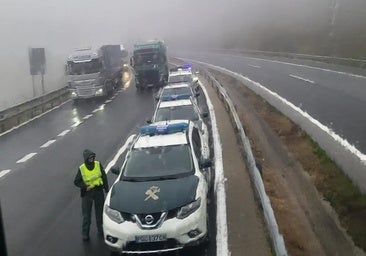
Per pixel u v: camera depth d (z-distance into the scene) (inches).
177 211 271.7
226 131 620.4
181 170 315.9
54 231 333.7
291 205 386.0
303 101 786.8
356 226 318.7
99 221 319.0
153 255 274.8
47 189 445.1
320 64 1508.4
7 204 405.7
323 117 627.2
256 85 1002.7
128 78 1868.8
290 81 1118.4
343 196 370.0
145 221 268.5
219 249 275.3
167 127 372.5
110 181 445.4
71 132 749.9
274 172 479.2
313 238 325.1
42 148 644.7
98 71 1157.7
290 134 618.8
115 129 740.0
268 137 625.6
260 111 825.5
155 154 336.2
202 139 419.5
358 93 820.6
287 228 331.0
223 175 418.3
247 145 419.5
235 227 304.3
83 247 302.2
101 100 1181.7
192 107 559.8
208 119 740.7
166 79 1405.0
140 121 794.2
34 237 325.1
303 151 523.2
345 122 580.7
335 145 451.2
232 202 349.1
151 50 1317.7
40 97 1043.9
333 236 323.9
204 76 1525.6
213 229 310.2
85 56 1153.4
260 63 1882.4
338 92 853.2
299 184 435.5
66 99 1279.5
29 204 401.4
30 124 877.2
